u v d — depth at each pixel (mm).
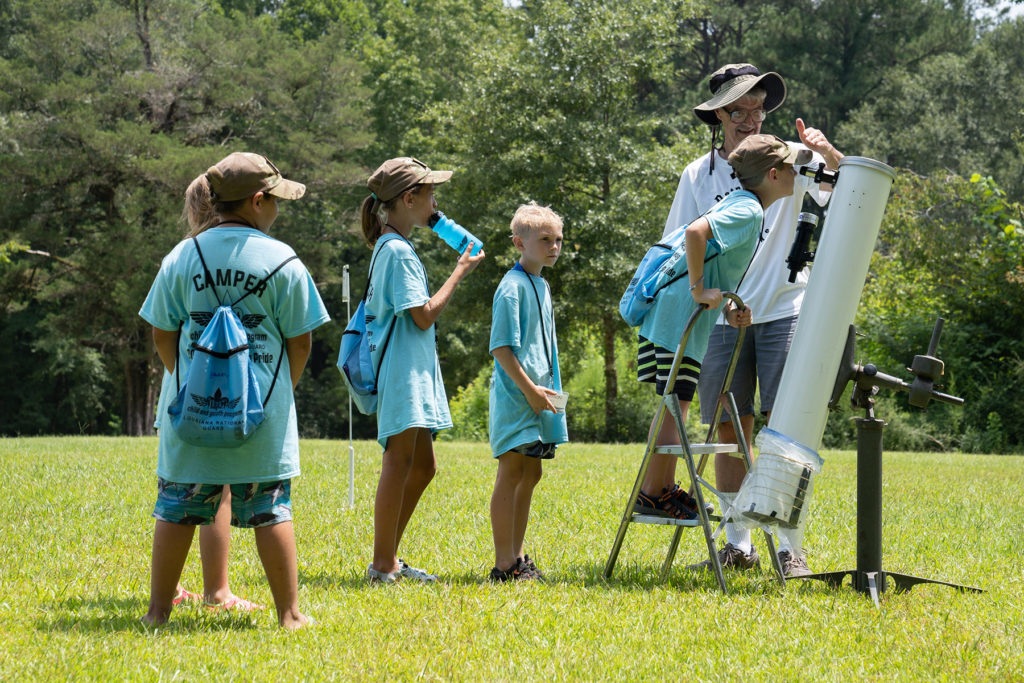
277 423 5219
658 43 40812
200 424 4938
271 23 58969
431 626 5332
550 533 9188
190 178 42219
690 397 6926
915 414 33219
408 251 6754
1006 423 32250
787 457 6297
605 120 41344
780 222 7746
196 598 6180
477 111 40719
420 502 11414
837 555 8188
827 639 5195
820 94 68688
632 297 7035
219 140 50562
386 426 6680
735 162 6719
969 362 34062
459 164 41062
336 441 26062
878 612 5793
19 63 44688
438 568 7516
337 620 5473
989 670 4645
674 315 6836
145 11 48656
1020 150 51375
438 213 7055
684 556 8117
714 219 6461
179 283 5230
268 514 5285
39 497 11469
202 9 56000
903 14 68812
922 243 34562
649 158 40156
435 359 6895
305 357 5402
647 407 39469
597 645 5020
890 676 4562
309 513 10531
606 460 18344
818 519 10203
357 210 50094
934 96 60562
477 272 41031
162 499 5281
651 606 5891
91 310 46312
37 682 4285
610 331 39781
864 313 35906
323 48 49719
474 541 8719
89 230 46906
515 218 7113
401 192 6859
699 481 6621
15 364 59625
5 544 8234
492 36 50094
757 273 7770
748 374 7934
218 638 5039
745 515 6355
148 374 50656
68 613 5648
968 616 5695
